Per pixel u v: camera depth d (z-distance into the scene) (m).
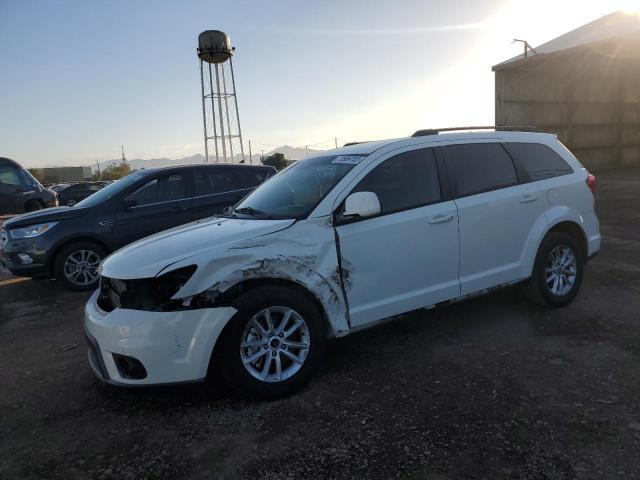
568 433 2.86
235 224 3.88
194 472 2.72
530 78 21.52
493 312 4.97
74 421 3.36
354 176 3.91
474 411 3.15
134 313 3.23
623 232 8.84
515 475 2.53
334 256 3.65
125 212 7.17
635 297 5.20
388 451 2.79
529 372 3.65
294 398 3.46
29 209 16.48
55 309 6.21
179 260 3.25
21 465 2.88
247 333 3.36
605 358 3.80
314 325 3.53
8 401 3.70
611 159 26.69
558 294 4.90
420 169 4.20
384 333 4.59
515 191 4.61
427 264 4.07
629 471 2.51
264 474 2.66
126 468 2.80
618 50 19.39
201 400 3.52
